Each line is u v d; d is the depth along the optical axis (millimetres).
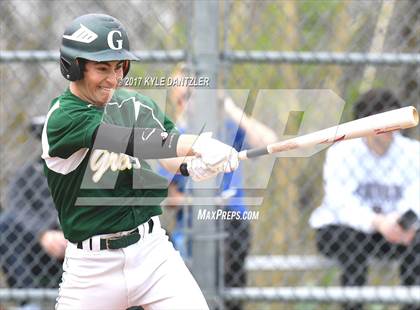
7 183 16875
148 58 14672
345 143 15578
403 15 16547
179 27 16703
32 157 15992
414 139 16328
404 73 16609
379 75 16812
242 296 14875
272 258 15930
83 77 11016
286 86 16953
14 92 17844
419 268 15547
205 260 14586
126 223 11477
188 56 14688
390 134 15484
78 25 10938
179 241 14969
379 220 15398
